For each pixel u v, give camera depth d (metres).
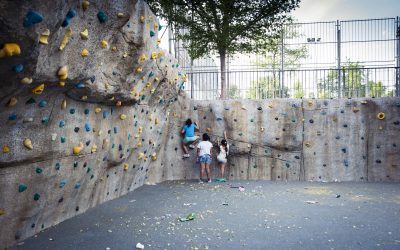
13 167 4.31
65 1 3.15
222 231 5.53
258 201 7.95
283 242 4.98
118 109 6.83
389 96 11.72
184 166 11.75
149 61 6.42
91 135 5.97
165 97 9.37
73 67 4.08
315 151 11.40
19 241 4.88
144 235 5.30
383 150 11.10
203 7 13.91
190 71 14.03
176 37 14.43
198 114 11.84
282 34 14.33
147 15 5.72
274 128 11.51
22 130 4.21
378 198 8.33
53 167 5.09
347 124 11.29
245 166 11.72
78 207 6.50
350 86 12.93
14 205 4.53
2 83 3.20
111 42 4.86
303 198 8.33
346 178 11.25
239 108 11.67
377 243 4.94
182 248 4.73
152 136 9.59
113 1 4.17
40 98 4.15
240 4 13.67
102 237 5.18
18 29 2.74
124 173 8.40
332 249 4.69
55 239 5.02
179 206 7.39
